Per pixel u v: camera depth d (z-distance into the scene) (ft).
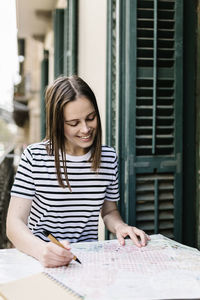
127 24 5.96
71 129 4.53
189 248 4.36
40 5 19.76
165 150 6.05
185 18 6.08
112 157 5.13
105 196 5.36
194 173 6.18
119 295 3.07
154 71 5.88
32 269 3.77
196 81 6.11
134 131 5.94
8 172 12.00
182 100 5.99
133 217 5.99
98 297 3.04
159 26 6.00
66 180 4.74
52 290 3.24
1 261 4.00
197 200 6.11
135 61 5.89
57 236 4.87
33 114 43.11
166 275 3.49
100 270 3.65
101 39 8.88
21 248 4.27
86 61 11.27
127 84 5.99
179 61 5.95
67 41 14.53
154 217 6.04
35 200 4.91
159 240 4.69
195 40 6.11
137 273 3.55
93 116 4.59
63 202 4.82
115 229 4.93
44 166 4.74
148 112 5.99
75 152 4.85
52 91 4.65
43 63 24.52
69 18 13.69
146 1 5.88
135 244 4.49
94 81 9.90
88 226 5.01
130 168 5.94
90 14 10.49
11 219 4.55
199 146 6.02
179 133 5.99
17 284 3.38
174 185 6.05
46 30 25.70
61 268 3.74
